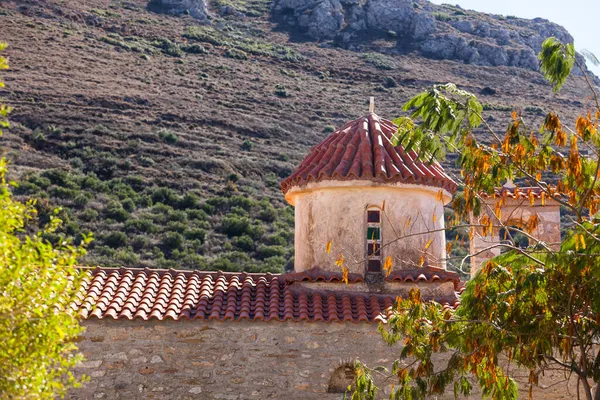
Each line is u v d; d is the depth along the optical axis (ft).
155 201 190.90
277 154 231.91
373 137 67.51
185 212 184.14
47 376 35.83
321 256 63.98
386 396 56.80
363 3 369.91
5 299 34.12
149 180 199.52
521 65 338.54
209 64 299.38
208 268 158.10
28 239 34.96
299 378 56.75
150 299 58.70
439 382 46.06
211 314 56.80
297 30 358.64
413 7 377.50
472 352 44.83
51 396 35.81
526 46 350.43
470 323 45.57
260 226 180.55
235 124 245.65
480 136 214.48
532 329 43.32
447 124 43.62
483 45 341.62
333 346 57.36
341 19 359.66
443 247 66.03
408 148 44.24
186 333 56.49
